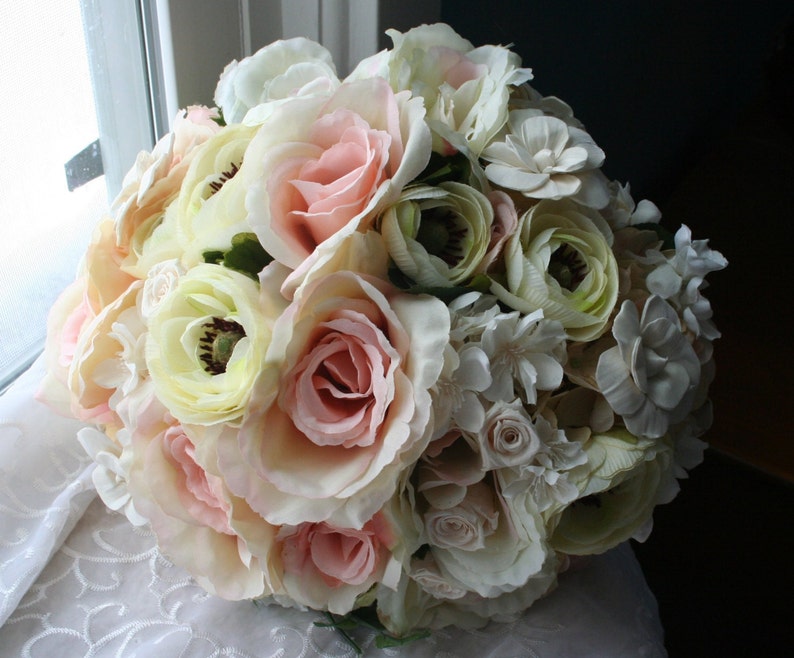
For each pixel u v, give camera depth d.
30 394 0.49
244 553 0.40
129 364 0.40
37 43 0.50
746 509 0.92
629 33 0.93
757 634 0.88
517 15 0.73
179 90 0.55
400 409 0.35
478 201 0.39
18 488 0.47
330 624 0.45
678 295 0.44
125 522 0.49
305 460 0.37
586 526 0.44
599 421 0.41
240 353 0.37
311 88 0.42
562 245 0.42
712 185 1.12
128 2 0.53
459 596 0.43
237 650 0.44
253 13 0.58
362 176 0.36
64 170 0.54
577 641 0.47
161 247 0.41
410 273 0.38
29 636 0.44
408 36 0.45
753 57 1.43
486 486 0.42
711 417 0.49
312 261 0.35
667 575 0.92
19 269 0.53
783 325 0.86
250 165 0.38
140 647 0.44
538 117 0.42
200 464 0.37
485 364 0.37
